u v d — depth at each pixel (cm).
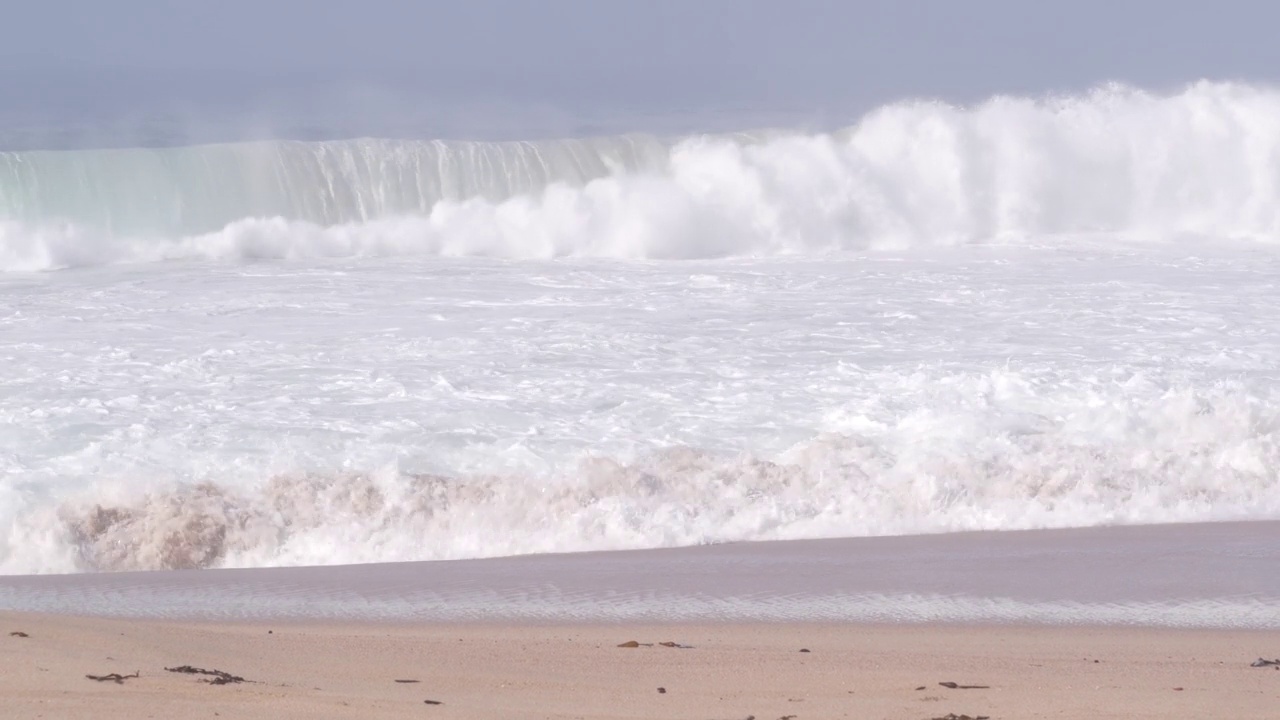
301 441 3072
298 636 1970
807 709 1598
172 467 2891
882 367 3731
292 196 6203
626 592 2309
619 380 3603
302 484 2789
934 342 4022
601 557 2589
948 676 1791
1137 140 6856
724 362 3781
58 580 2397
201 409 3297
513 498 2820
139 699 1523
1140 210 6775
